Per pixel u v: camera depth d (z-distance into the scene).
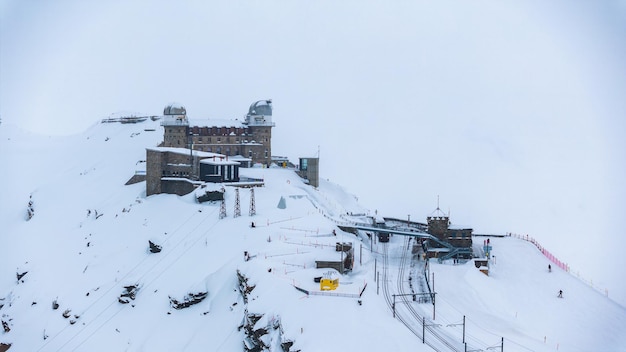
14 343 118.38
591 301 112.12
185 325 107.75
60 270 136.62
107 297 122.56
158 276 123.12
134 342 108.19
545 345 91.12
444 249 126.62
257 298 97.62
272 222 133.00
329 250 116.19
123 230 146.50
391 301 97.75
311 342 83.38
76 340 113.25
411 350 81.19
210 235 130.75
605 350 93.81
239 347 95.94
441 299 103.06
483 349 84.06
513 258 130.25
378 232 136.62
